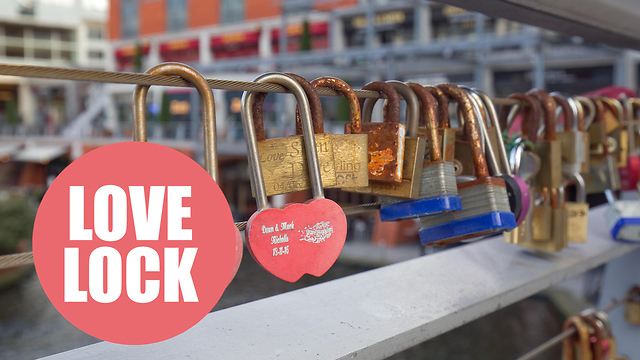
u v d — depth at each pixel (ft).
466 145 3.13
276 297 3.02
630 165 4.93
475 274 3.47
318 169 2.26
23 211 49.39
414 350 27.50
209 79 1.96
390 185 2.63
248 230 2.06
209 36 88.02
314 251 2.21
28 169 90.63
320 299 2.99
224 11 85.40
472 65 45.98
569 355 4.73
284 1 54.54
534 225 3.86
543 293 31.60
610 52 34.60
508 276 3.43
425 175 2.65
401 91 2.75
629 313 5.61
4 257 1.69
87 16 141.08
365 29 60.18
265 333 2.51
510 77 45.44
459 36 53.01
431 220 2.97
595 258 4.02
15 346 29.27
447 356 26.48
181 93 72.74
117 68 99.91
